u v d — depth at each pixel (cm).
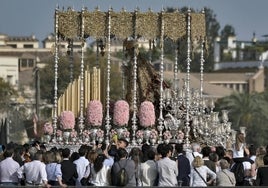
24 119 15725
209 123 6675
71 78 6900
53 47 6588
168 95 6650
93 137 6419
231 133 6744
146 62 6788
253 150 5294
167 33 6506
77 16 6538
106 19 6519
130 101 6744
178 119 6581
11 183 4712
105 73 7200
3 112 16075
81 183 4781
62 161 4756
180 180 4684
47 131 6606
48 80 15962
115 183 4438
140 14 6500
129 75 6788
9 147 4844
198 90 7262
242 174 4922
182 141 6341
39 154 4659
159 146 4534
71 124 6538
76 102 6788
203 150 4900
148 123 6362
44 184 4438
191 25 6550
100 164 4522
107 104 6456
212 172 4625
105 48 7350
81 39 6550
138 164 4506
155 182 4506
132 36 6512
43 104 16262
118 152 4506
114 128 6494
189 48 6531
